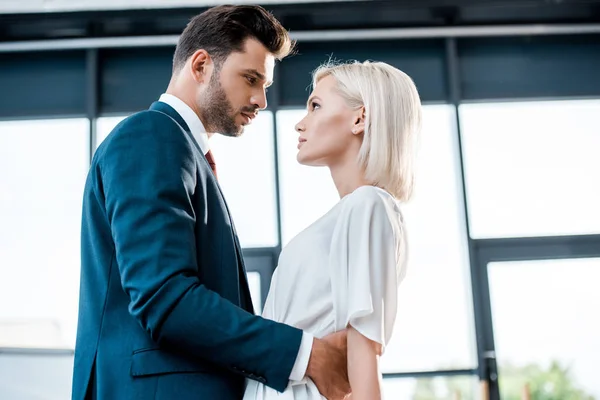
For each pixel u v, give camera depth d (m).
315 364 1.84
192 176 1.98
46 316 6.18
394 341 6.10
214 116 2.29
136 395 1.85
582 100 6.74
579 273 6.30
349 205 1.93
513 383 6.05
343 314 1.87
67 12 6.40
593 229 6.43
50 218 6.41
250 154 6.47
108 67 6.72
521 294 6.24
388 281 1.91
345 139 2.08
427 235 6.35
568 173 6.56
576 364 6.11
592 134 6.67
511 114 6.69
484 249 6.33
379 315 1.85
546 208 6.47
